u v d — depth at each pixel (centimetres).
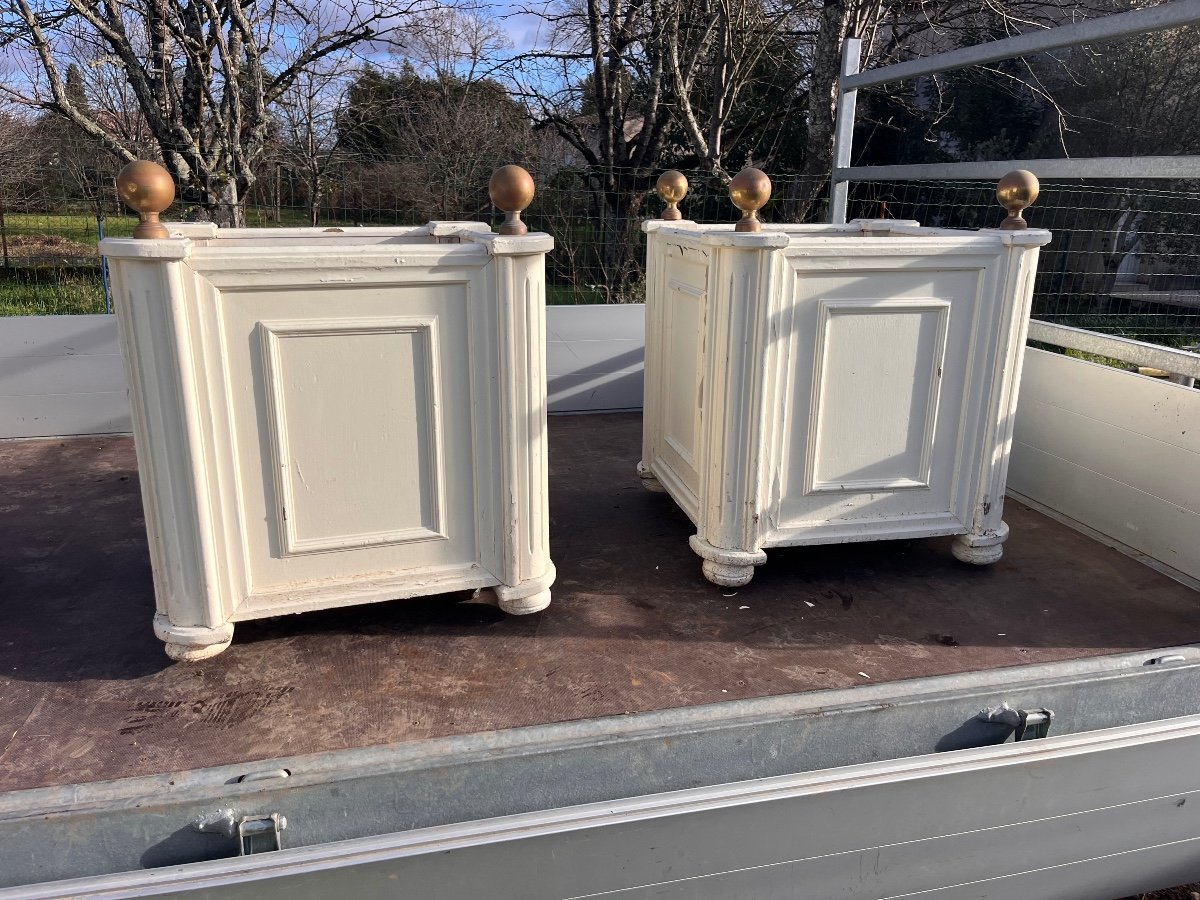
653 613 177
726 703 117
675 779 113
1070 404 233
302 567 161
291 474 156
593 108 844
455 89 774
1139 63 598
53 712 140
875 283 180
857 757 119
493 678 151
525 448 166
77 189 524
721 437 183
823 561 205
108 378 320
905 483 193
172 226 208
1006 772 111
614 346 367
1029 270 185
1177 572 200
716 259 178
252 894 91
